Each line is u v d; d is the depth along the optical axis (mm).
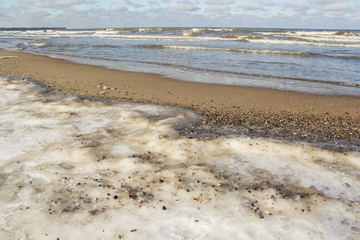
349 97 9586
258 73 14086
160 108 7504
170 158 4816
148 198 3760
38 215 3389
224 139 5449
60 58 20016
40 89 9523
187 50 24391
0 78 11234
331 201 3715
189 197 3795
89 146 5176
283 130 6422
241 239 3047
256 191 3945
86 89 10180
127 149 5102
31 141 5398
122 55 21672
